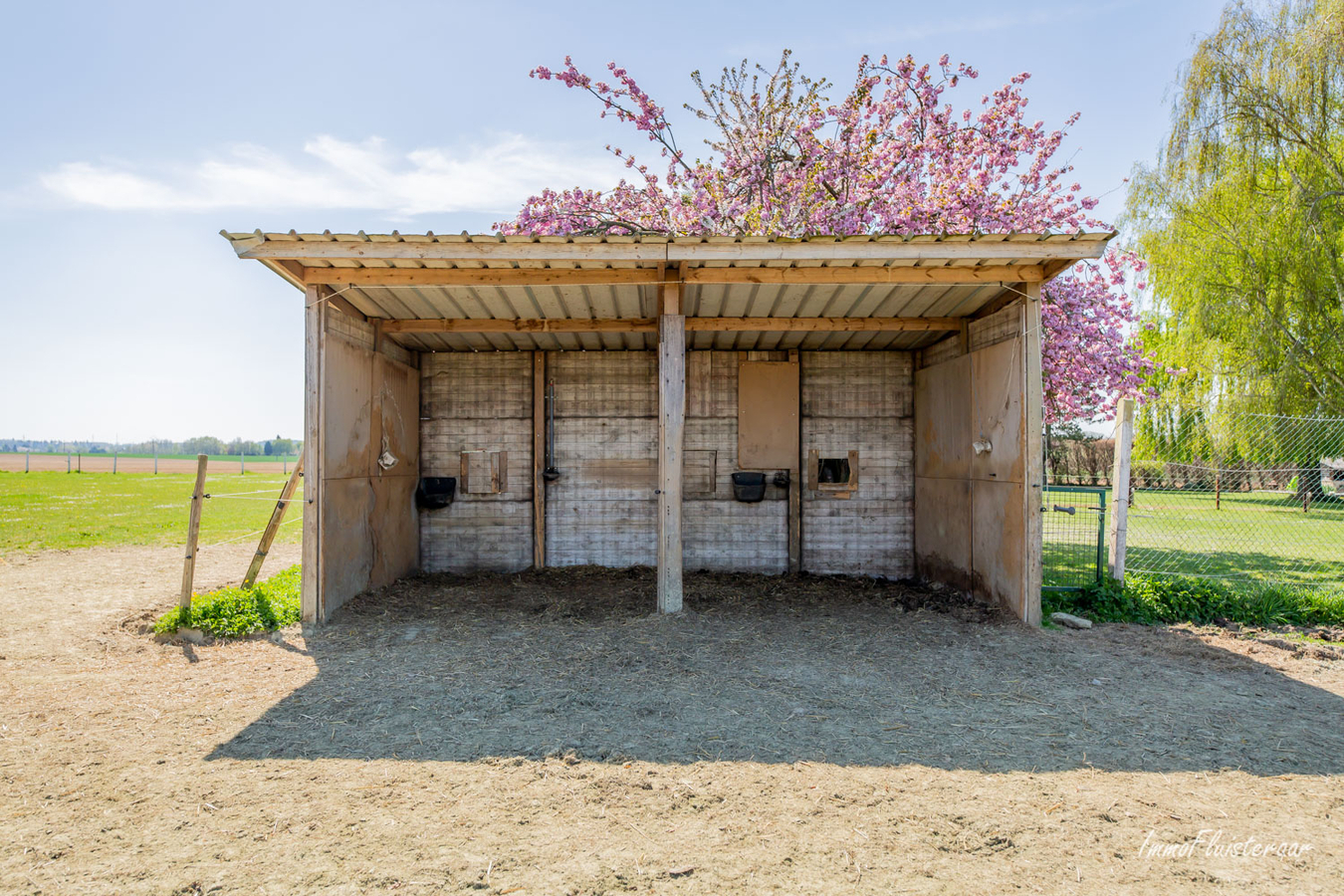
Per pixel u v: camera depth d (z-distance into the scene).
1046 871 2.46
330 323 5.97
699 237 5.13
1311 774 3.26
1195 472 13.14
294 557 9.99
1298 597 6.30
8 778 3.15
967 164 9.79
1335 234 14.74
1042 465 5.79
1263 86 14.18
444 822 2.78
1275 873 2.46
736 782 3.14
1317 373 14.80
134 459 52.81
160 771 3.23
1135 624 5.98
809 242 5.14
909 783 3.14
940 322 7.07
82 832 2.69
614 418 8.56
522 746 3.52
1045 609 6.32
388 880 2.39
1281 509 13.84
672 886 2.37
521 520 8.52
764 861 2.52
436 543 8.46
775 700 4.18
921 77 9.60
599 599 6.85
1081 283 9.46
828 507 8.49
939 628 5.83
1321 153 14.21
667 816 2.84
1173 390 14.66
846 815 2.85
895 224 9.33
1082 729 3.77
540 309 6.82
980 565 6.72
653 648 5.20
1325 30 13.70
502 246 5.12
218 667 4.73
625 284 5.79
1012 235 5.10
